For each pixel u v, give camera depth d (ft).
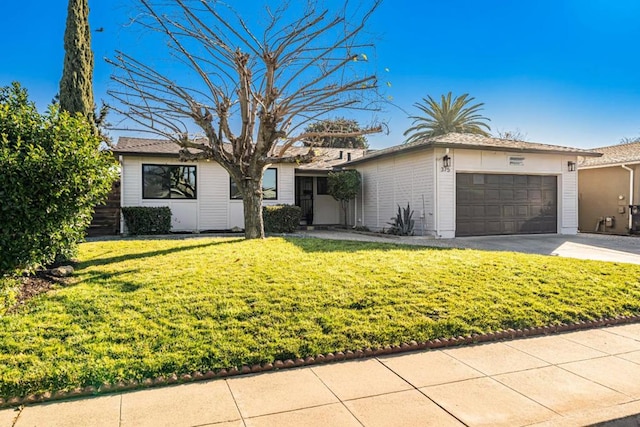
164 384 10.74
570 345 13.84
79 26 37.55
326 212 65.10
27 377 10.44
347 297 16.55
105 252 27.43
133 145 52.08
